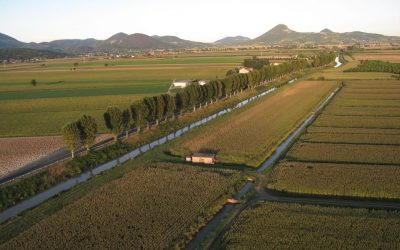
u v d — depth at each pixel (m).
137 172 64.00
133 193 55.44
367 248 40.19
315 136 81.94
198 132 89.00
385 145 74.31
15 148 79.50
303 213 47.94
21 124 100.81
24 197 56.84
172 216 48.38
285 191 55.94
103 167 69.81
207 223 47.78
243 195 55.28
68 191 57.69
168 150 76.75
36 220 49.12
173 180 59.97
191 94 105.88
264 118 101.50
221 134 86.56
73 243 43.03
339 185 56.06
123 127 81.69
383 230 43.47
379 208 49.97
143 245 42.25
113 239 43.50
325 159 67.75
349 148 73.00
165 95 95.00
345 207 49.81
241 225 45.56
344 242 41.34
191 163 69.56
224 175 62.25
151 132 89.44
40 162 70.31
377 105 111.25
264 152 73.12
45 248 42.22
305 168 62.94
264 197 54.47
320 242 41.47
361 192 53.94
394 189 54.22
